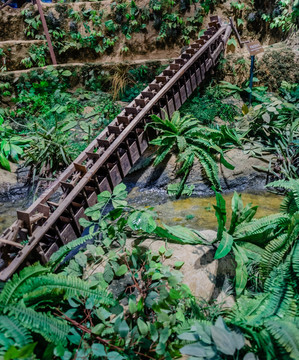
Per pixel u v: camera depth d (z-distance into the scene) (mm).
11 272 2951
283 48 8219
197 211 5062
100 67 8188
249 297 3018
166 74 6266
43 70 7824
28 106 7379
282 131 6039
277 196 5238
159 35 8578
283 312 2480
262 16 8289
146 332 2387
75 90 8234
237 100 7695
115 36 8547
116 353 2252
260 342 2215
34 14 7969
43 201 3674
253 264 3369
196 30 8633
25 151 6117
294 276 2654
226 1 8344
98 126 6848
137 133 5203
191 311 2861
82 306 2719
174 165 5746
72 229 3955
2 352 1979
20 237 3420
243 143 6113
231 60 8273
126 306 2893
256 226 3428
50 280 2539
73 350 2289
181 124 5844
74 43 8328
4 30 8062
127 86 8156
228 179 5539
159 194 5562
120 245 3664
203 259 3412
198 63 6957
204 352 2209
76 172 4168
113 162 4938
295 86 7598
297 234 2855
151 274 2990
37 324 2172
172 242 3676
